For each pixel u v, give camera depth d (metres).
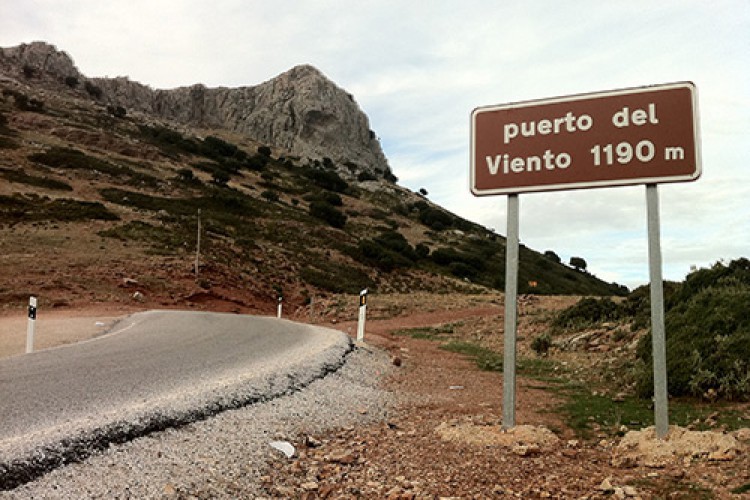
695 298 8.62
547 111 5.46
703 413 5.93
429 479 3.86
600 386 8.45
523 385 8.73
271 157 141.25
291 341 11.88
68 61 174.75
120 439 3.74
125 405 5.14
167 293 30.92
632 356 9.97
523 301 31.11
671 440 4.50
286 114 188.25
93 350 10.03
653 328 4.83
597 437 5.30
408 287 51.47
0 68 152.50
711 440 4.29
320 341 11.47
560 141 5.37
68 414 4.76
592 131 5.24
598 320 15.82
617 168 5.09
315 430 5.08
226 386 5.61
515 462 4.28
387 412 6.30
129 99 187.12
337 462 4.22
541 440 4.93
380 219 96.06
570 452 4.55
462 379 9.34
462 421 5.78
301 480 3.79
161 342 11.48
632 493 3.41
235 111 195.75
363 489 3.67
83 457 3.38
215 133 176.62
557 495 3.52
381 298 34.72
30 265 29.50
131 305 27.75
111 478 3.19
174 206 56.53
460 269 67.50
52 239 35.47
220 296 33.22
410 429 5.45
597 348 12.29
